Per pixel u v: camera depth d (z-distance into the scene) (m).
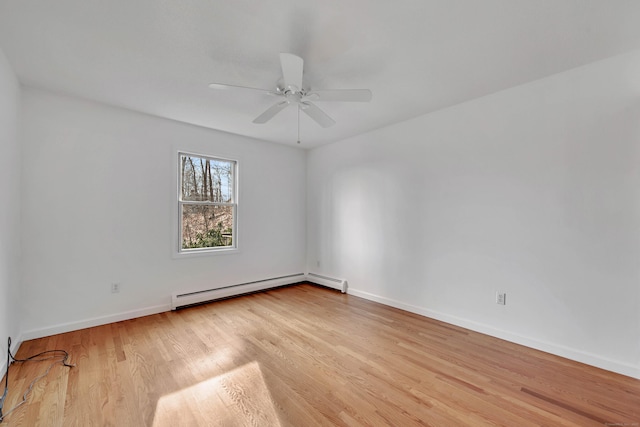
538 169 2.47
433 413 1.68
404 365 2.21
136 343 2.56
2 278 2.06
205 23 1.74
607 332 2.15
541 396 1.84
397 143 3.58
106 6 1.59
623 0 1.54
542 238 2.45
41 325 2.65
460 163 2.98
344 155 4.32
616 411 1.70
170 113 3.23
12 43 1.95
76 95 2.78
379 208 3.81
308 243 5.01
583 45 1.97
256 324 3.03
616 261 2.12
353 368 2.17
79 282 2.86
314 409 1.71
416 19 1.70
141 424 1.58
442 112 3.12
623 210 2.09
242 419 1.62
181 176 3.62
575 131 2.29
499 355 2.37
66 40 1.92
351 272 4.21
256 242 4.33
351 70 2.29
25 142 2.58
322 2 1.56
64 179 2.77
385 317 3.24
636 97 2.04
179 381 1.99
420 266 3.34
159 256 3.38
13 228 2.34
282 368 2.16
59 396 1.81
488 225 2.78
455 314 3.03
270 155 4.49
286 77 1.95
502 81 2.50
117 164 3.08
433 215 3.22
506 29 1.80
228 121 3.49
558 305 2.37
